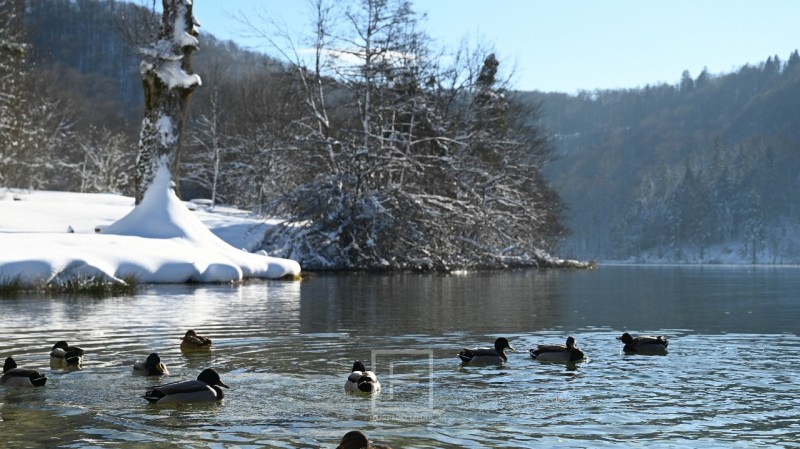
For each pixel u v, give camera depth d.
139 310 21.08
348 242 44.53
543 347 14.09
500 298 27.27
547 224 72.31
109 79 143.50
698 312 23.16
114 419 9.66
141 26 37.66
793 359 14.15
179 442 8.67
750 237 172.62
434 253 45.62
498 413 9.99
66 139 80.25
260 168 55.53
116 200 53.50
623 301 27.41
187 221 35.56
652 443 8.66
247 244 43.06
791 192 197.25
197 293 26.78
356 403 10.52
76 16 161.00
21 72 52.16
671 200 187.88
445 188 48.88
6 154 53.31
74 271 27.28
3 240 27.94
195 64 117.31
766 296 31.08
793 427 9.31
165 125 36.28
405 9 45.28
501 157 55.88
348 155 43.88
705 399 10.78
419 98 47.62
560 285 36.28
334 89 47.00
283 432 9.09
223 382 11.80
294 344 15.52
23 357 13.72
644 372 12.84
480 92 53.97
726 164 198.00
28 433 9.00
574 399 10.80
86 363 13.23
